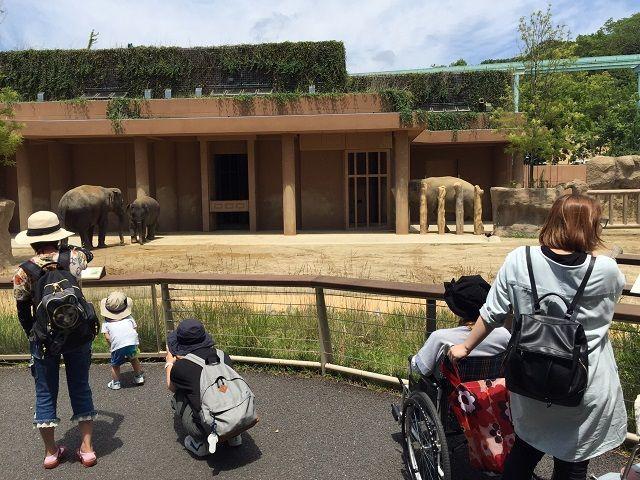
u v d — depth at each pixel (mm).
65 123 19391
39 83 24469
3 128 15336
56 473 3846
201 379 3898
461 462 3777
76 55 24562
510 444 3088
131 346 5301
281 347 6102
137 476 3789
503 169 26312
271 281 5527
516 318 2740
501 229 19094
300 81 24391
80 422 3957
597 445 2609
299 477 3729
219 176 23406
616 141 37812
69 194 15852
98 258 14656
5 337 6250
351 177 22438
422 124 18969
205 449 4016
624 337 4629
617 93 41969
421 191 20312
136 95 24641
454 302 3455
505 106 25094
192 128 19312
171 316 6160
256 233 21375
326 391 5184
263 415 4688
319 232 21359
